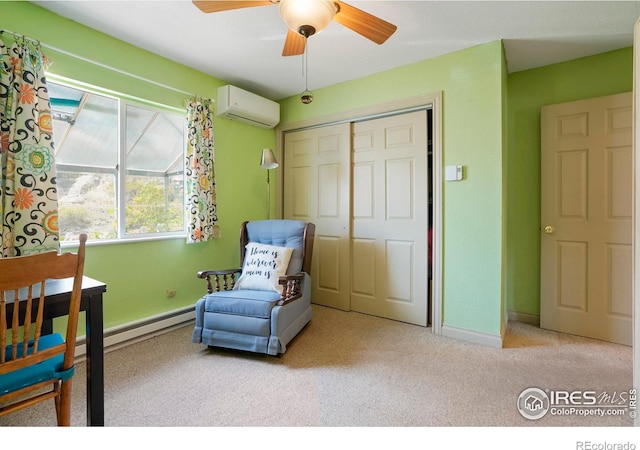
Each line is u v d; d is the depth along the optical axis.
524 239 2.79
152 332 2.44
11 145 1.71
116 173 2.38
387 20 1.99
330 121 3.15
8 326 1.22
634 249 1.37
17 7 1.77
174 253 2.64
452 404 1.56
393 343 2.34
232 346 2.11
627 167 2.27
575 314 2.48
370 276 3.03
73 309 1.16
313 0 1.32
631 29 2.09
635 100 1.38
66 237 2.15
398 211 2.85
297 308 2.37
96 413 1.30
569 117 2.49
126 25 2.07
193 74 2.73
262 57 2.53
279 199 3.57
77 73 2.05
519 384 1.75
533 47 2.35
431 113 2.78
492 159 2.28
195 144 2.65
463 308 2.42
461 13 1.92
